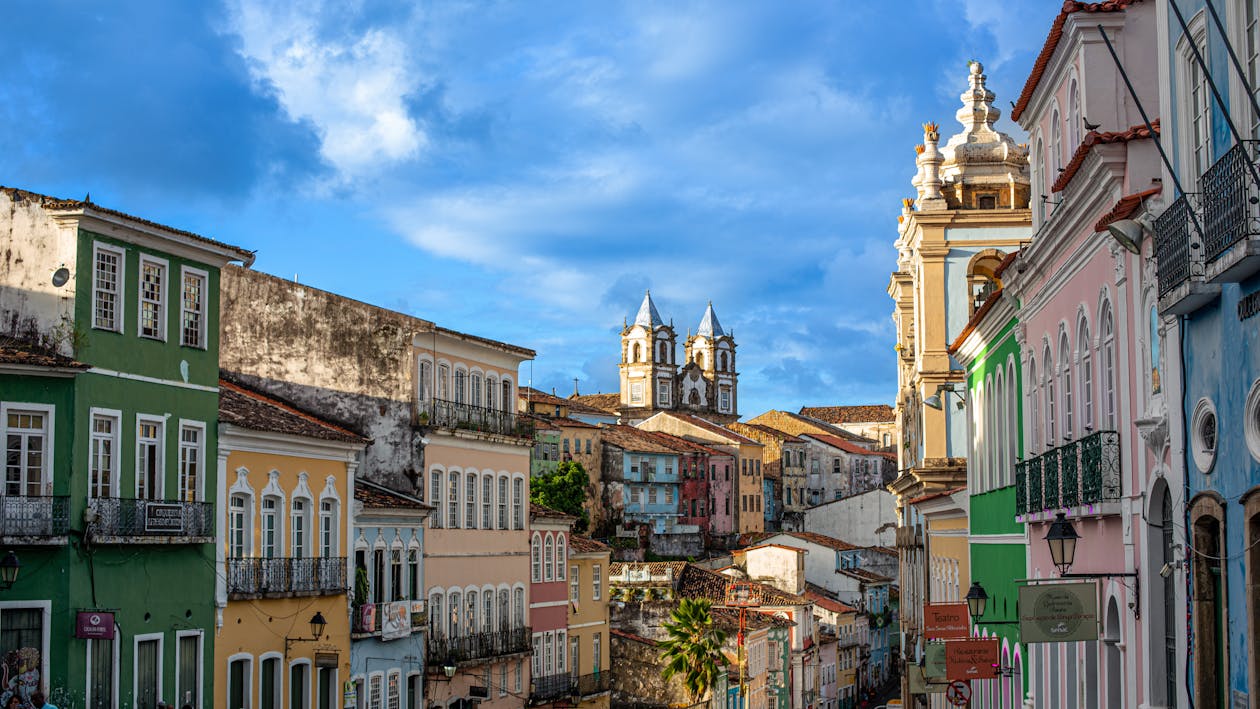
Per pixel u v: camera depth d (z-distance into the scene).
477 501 53.50
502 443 55.44
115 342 34.97
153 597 35.66
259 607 39.56
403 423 49.66
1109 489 21.95
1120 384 21.64
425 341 50.97
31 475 33.06
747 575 99.00
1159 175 20.16
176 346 37.00
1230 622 17.05
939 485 44.38
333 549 43.28
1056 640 21.86
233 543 38.94
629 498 130.38
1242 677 16.64
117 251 35.25
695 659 68.56
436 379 51.75
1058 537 22.27
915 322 48.22
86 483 33.78
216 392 38.34
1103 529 23.00
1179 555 18.98
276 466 40.72
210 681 37.53
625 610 72.62
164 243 36.53
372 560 45.84
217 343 38.56
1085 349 24.25
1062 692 25.89
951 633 32.72
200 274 38.00
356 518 44.81
